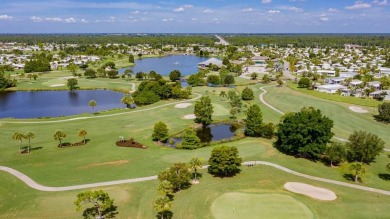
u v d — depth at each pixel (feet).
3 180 246.88
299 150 290.15
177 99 540.93
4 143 331.98
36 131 372.17
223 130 390.01
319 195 224.12
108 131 372.58
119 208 206.08
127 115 441.27
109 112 456.86
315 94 562.66
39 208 206.90
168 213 200.54
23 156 296.51
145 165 274.98
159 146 328.49
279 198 218.59
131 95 556.92
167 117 431.43
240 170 267.39
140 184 238.48
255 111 358.84
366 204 212.84
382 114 407.85
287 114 359.66
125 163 279.90
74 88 654.53
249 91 533.14
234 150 255.29
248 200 215.72
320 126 282.56
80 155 298.97
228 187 235.61
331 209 205.67
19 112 485.56
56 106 520.01
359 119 415.64
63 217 197.06
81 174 257.34
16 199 218.59
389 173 266.36
